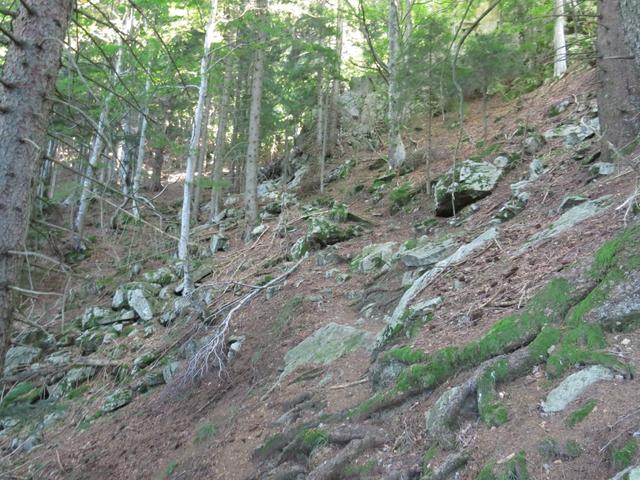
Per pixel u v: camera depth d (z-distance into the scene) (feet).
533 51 46.91
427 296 21.81
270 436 20.49
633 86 26.30
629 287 13.10
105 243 21.27
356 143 74.02
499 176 36.58
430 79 41.42
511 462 10.68
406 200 44.19
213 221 68.85
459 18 58.70
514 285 18.61
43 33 13.62
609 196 22.03
